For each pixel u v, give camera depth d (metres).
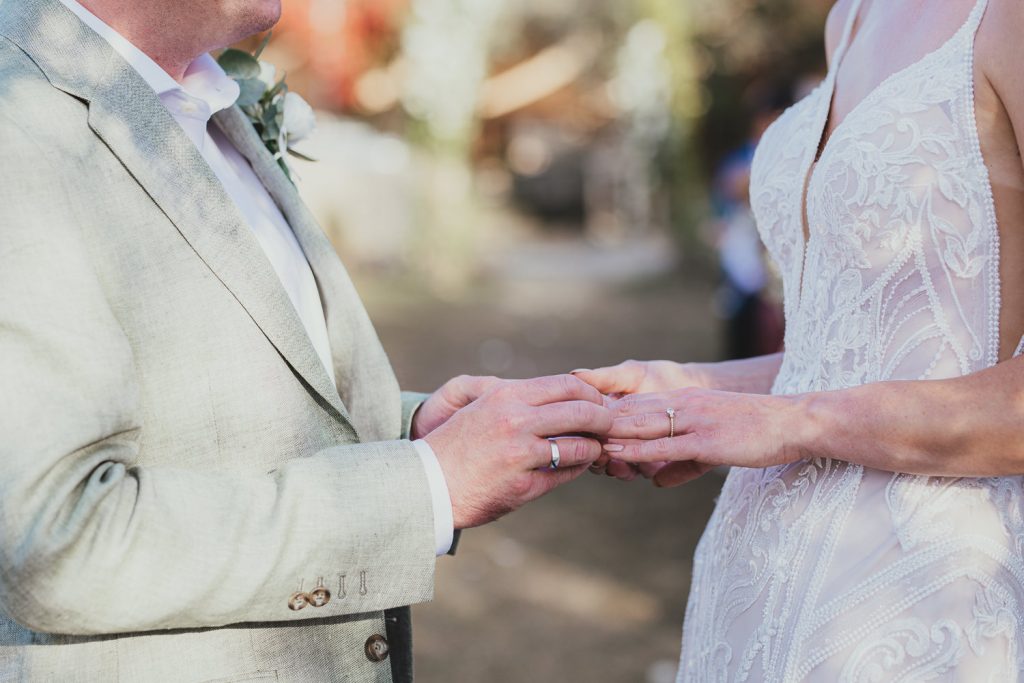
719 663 1.43
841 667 1.26
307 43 13.70
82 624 1.03
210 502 1.09
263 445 1.19
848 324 1.33
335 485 1.15
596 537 4.71
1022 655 1.25
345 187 13.45
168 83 1.30
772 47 14.67
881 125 1.28
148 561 1.04
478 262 14.62
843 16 1.61
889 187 1.26
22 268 1.02
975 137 1.21
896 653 1.24
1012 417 1.17
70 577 1.00
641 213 22.42
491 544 4.62
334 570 1.13
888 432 1.23
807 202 1.40
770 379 1.71
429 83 13.34
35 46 1.16
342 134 14.16
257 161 1.51
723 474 5.62
